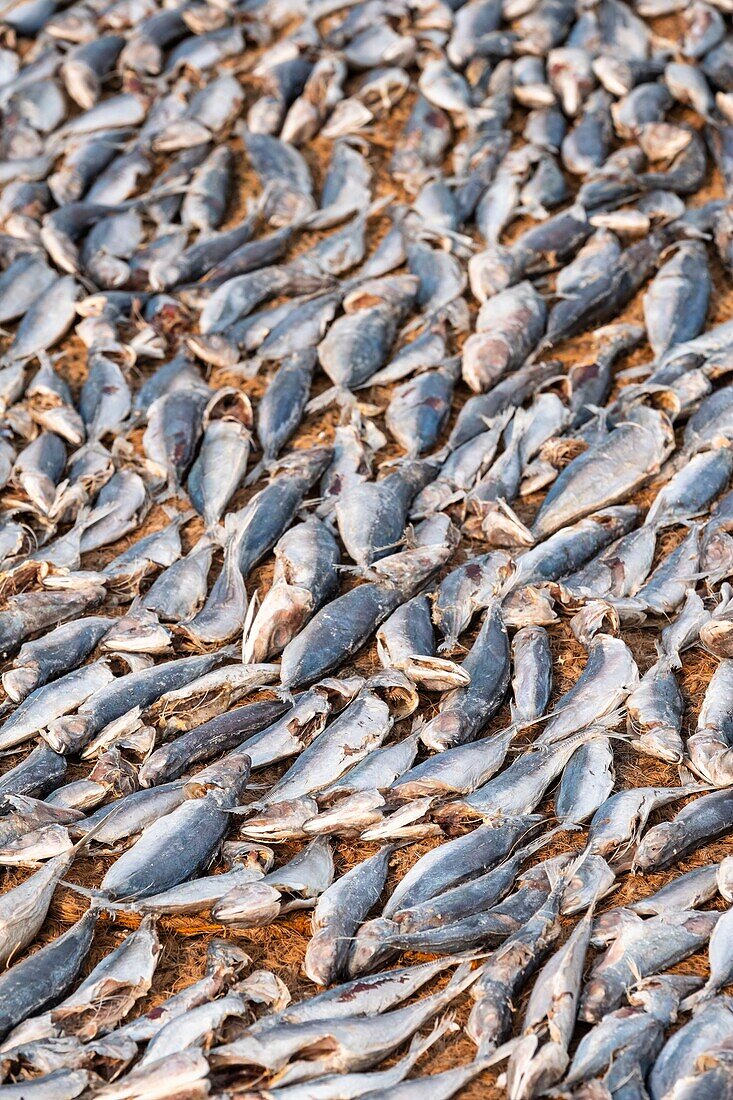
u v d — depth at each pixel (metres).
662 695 6.46
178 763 6.19
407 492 7.83
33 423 8.68
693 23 12.15
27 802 5.90
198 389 8.71
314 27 12.80
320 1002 5.09
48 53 12.78
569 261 10.10
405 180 10.98
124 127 11.91
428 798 5.93
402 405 8.59
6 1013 5.11
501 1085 4.83
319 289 9.83
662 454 7.98
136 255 10.20
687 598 7.00
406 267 10.16
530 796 6.04
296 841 5.93
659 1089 4.74
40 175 11.34
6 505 7.96
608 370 8.88
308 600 6.89
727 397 8.36
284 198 10.67
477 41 12.19
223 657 6.94
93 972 5.31
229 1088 4.82
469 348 8.88
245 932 5.59
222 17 13.02
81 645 6.93
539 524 7.70
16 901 5.50
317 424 8.77
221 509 7.89
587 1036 4.89
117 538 7.91
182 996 5.16
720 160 10.94
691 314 9.22
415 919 5.42
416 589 7.24
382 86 11.77
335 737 6.27
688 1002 5.12
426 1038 5.07
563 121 11.55
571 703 6.46
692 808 5.91
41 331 9.47
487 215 10.46
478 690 6.54
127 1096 4.61
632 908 5.50
